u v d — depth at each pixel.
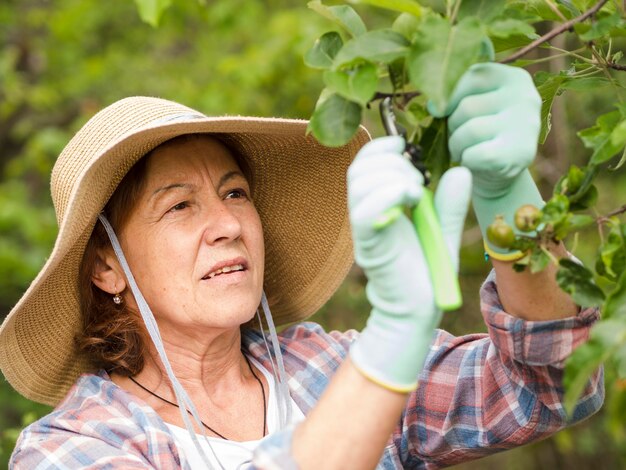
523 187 1.54
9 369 2.06
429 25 1.25
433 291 1.32
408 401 2.02
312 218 2.22
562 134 3.86
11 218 5.95
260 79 5.10
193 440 1.84
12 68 6.64
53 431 1.87
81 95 6.48
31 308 1.98
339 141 1.32
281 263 2.28
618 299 1.27
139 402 1.89
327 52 1.38
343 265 2.26
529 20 1.35
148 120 1.95
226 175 1.94
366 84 1.27
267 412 2.00
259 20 5.74
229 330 1.98
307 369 2.06
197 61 6.20
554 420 1.83
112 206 1.93
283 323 2.38
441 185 1.35
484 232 1.60
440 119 1.39
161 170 1.90
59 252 1.82
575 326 1.67
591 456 4.46
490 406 1.90
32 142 6.17
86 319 2.03
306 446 1.37
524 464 4.68
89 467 1.77
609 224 1.38
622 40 3.53
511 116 1.35
